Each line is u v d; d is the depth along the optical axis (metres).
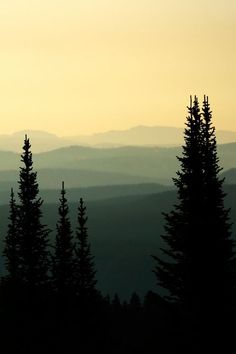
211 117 71.75
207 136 71.75
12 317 101.69
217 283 70.62
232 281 70.81
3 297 103.56
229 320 70.44
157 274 71.44
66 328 104.50
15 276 104.81
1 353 98.38
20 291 103.50
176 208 71.94
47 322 103.19
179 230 71.06
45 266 105.50
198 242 70.81
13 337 100.56
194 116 71.56
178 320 70.81
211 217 70.88
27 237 104.19
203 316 70.56
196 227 70.62
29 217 104.56
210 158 71.62
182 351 70.56
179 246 71.00
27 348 100.50
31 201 105.00
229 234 71.75
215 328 70.44
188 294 70.69
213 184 71.38
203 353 70.06
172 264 71.19
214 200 71.38
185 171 71.56
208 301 70.62
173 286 70.94
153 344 76.56
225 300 70.81
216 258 70.56
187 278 70.56
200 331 70.44
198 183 71.06
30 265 104.19
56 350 102.62
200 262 70.50
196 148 71.19
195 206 71.00
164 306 71.50
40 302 104.25
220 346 70.19
